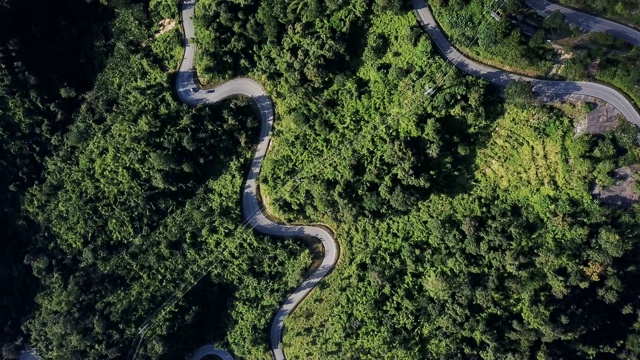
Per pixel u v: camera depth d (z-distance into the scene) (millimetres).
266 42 94438
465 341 89875
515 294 86875
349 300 97812
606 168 80875
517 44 80250
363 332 96000
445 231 89688
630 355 86812
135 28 101000
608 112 80938
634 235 82188
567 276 83688
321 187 93625
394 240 95000
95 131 102375
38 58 100188
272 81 97000
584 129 81750
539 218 85125
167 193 101875
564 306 84250
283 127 98250
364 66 90500
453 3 82125
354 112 91875
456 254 89688
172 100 98188
